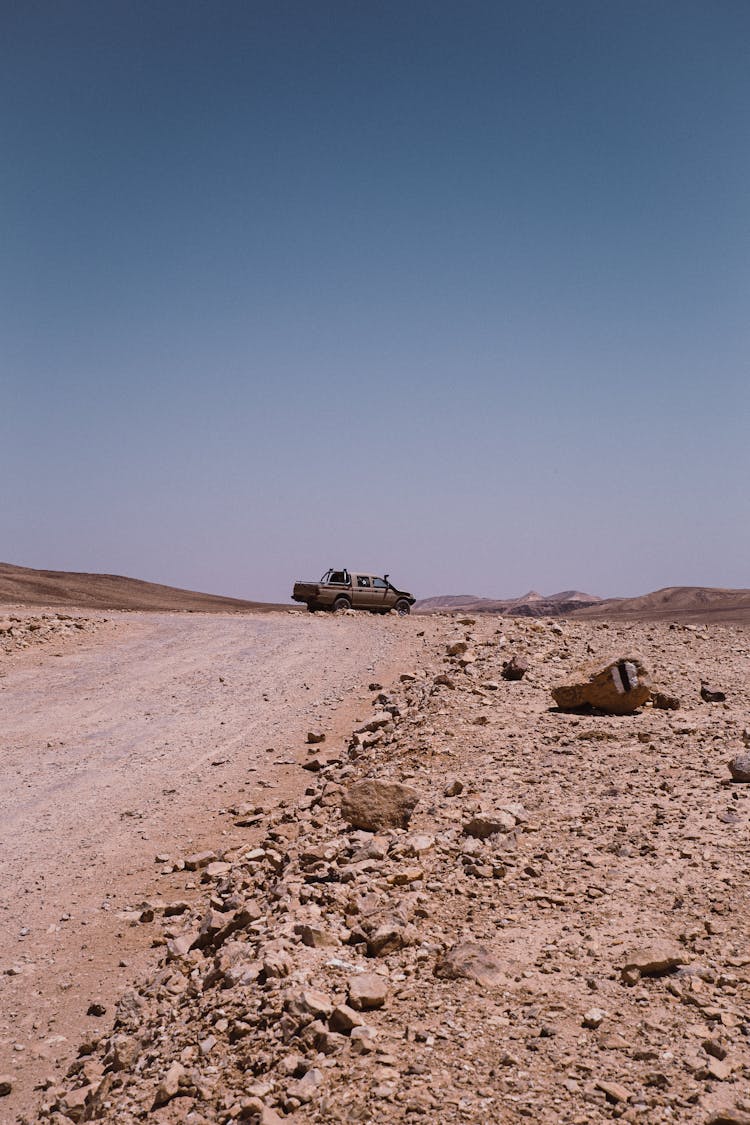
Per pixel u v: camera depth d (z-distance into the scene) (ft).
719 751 41.73
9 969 29.35
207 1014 20.26
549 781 38.47
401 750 47.32
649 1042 17.61
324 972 20.79
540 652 73.36
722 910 23.85
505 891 26.45
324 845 32.01
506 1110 15.38
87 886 36.58
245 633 98.37
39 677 76.59
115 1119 17.10
